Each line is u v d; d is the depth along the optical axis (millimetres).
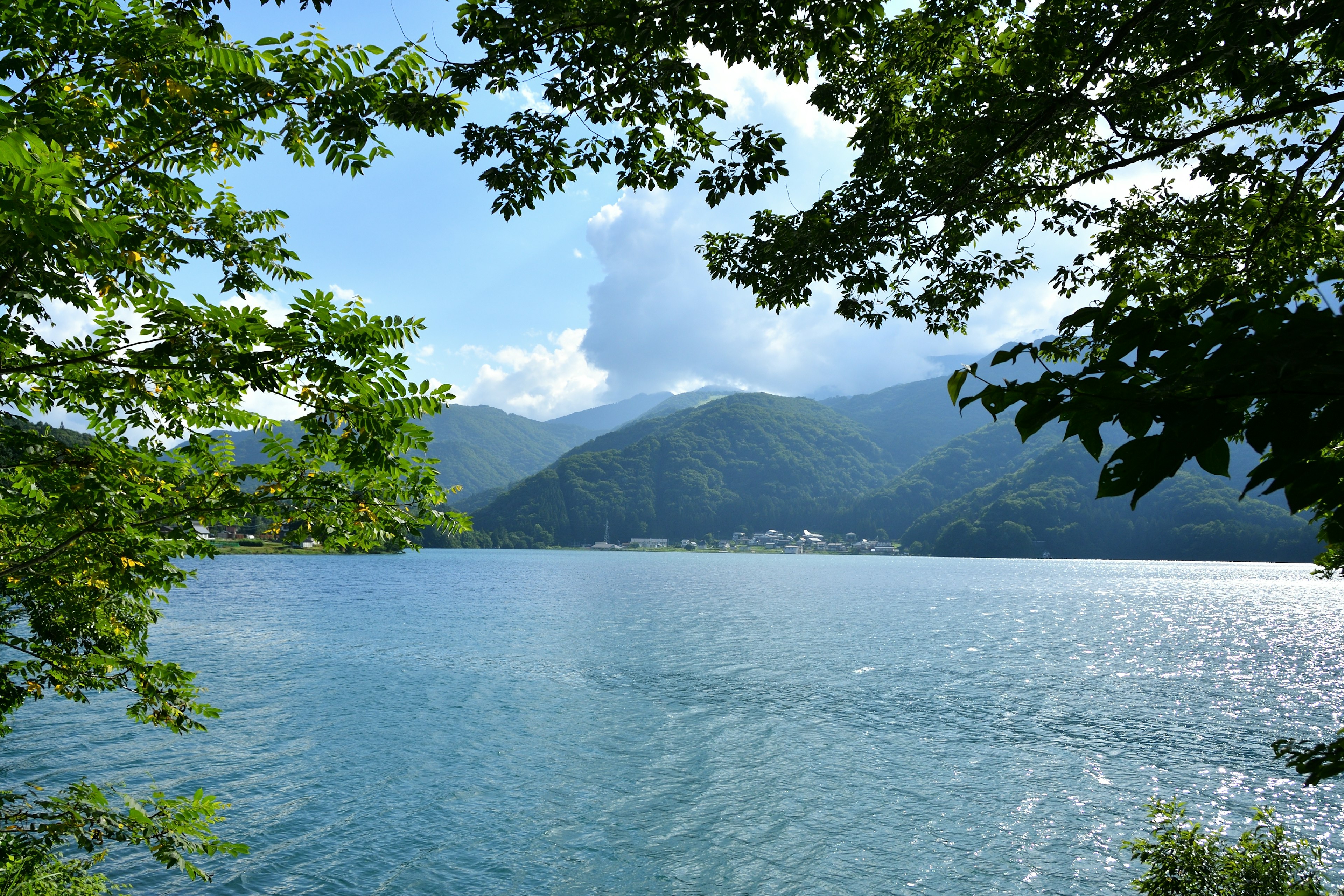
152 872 17078
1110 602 92750
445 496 6664
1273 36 5039
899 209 8242
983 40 8211
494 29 6129
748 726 30969
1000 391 1870
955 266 9633
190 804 7742
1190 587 123375
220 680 38344
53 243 3867
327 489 6504
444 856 18688
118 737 27062
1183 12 6109
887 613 77625
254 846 18781
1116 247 8797
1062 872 18188
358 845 19109
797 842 19797
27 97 5023
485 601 88312
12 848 6828
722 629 63312
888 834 20328
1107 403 1670
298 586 105750
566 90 6699
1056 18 7156
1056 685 40500
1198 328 1750
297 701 33969
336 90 5965
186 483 6754
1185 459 1547
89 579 7352
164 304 5285
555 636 57812
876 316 9922
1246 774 25266
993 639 58844
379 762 25625
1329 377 1406
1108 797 23125
